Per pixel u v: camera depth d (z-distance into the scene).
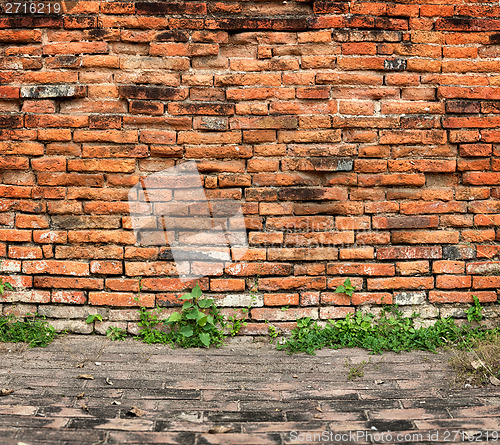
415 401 3.07
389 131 3.88
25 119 3.82
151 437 2.67
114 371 3.40
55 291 3.90
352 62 3.85
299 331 3.87
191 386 3.24
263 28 3.84
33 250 3.88
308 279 3.92
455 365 3.49
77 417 2.85
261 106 3.86
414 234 3.95
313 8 3.85
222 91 3.87
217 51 3.85
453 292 3.96
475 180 3.93
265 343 3.89
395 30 3.87
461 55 3.89
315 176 3.91
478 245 3.96
